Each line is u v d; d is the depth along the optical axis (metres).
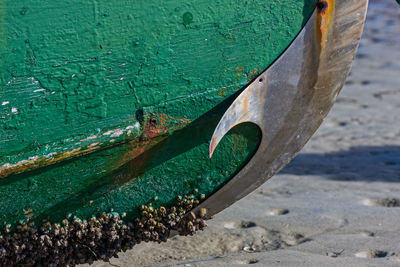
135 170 2.17
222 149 2.29
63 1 1.86
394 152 4.62
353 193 3.71
